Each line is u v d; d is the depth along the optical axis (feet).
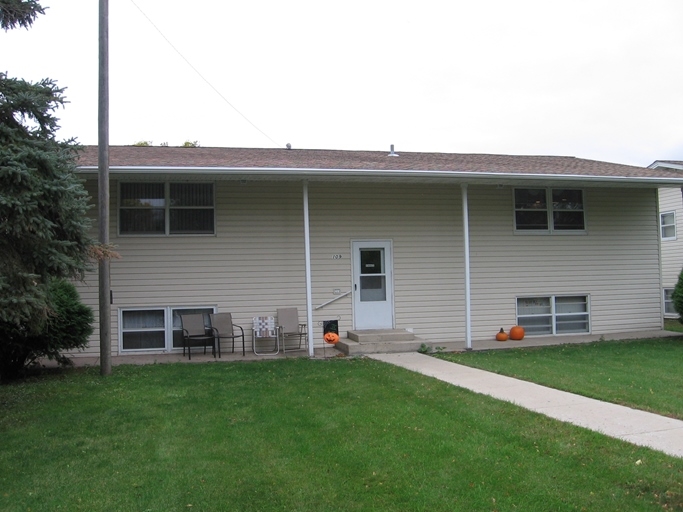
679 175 42.73
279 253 39.70
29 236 21.67
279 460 16.44
